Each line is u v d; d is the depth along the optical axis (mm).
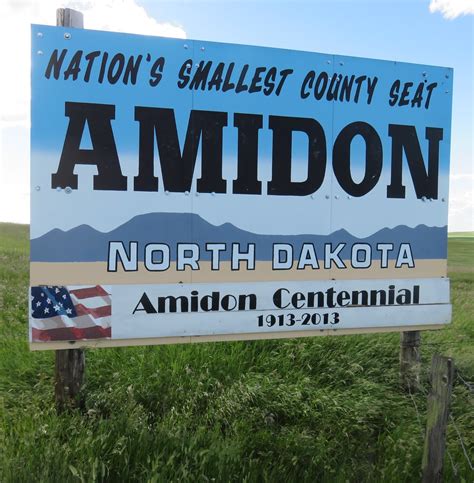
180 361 4578
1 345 5328
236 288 4152
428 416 3191
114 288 3893
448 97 4695
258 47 4180
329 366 4762
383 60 4504
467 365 5160
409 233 4621
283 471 3332
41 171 3740
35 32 3693
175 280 4031
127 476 3123
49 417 3676
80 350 3973
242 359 4707
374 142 4508
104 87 3850
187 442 3432
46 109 3734
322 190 4375
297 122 4301
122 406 3836
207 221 4098
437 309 4691
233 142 4145
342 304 4426
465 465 3557
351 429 3908
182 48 4008
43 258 3766
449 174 4730
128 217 3924
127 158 3912
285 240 4285
